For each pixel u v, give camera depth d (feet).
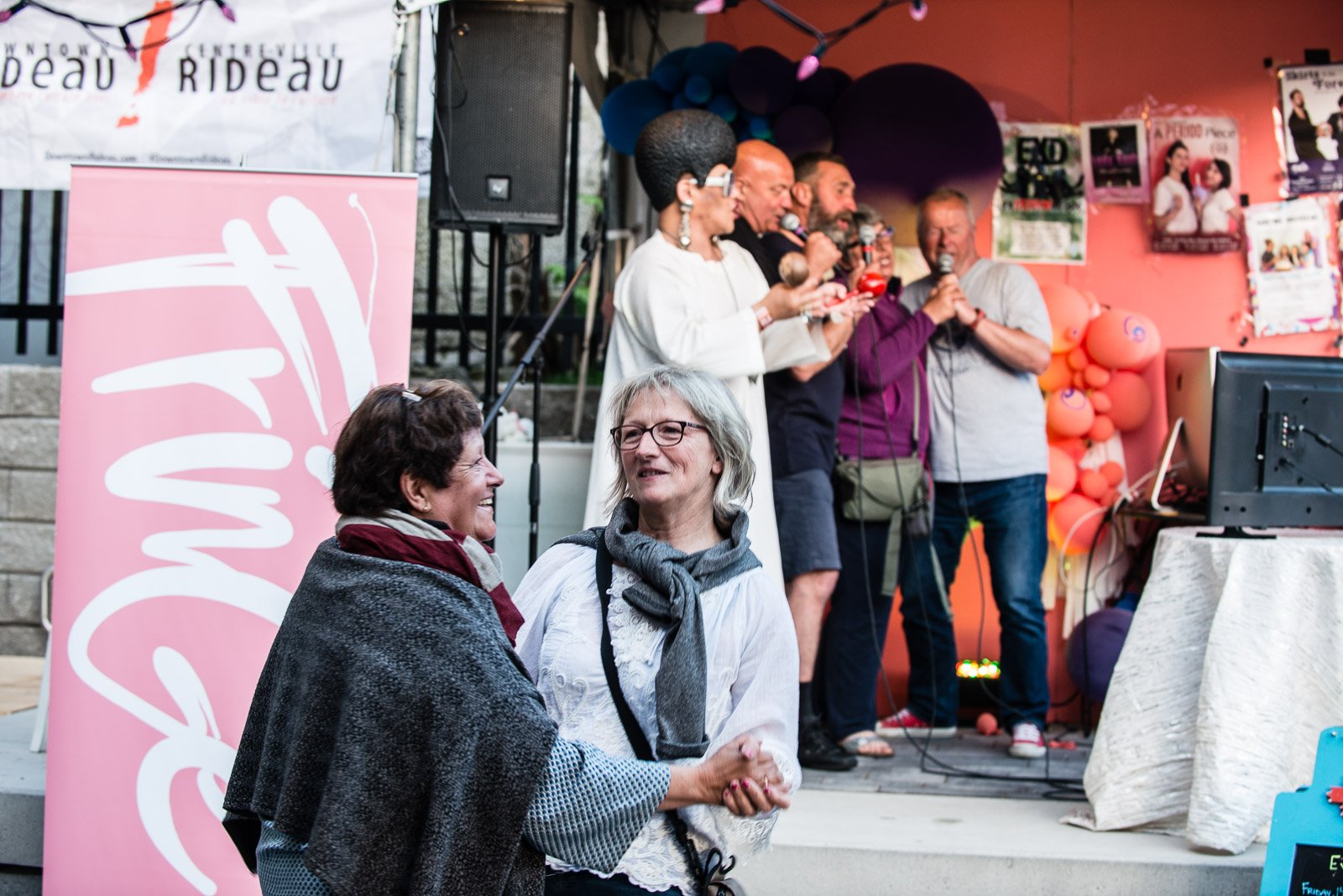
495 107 13.33
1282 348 16.53
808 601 13.61
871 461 14.65
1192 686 11.34
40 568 18.88
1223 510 11.60
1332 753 10.02
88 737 10.04
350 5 11.57
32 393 18.92
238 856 9.98
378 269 10.14
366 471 6.09
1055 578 16.48
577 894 6.51
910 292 16.17
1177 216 16.57
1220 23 16.52
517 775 5.66
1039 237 16.65
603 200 17.83
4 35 11.79
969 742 15.39
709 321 12.67
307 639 5.84
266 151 11.63
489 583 6.29
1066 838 11.16
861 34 16.67
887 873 10.69
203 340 10.12
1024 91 16.66
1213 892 10.49
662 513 7.04
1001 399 15.52
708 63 15.31
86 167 10.13
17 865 11.19
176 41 11.68
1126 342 15.76
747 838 6.59
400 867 5.56
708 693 6.57
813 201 15.23
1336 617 10.84
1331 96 16.46
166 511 10.09
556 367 19.70
